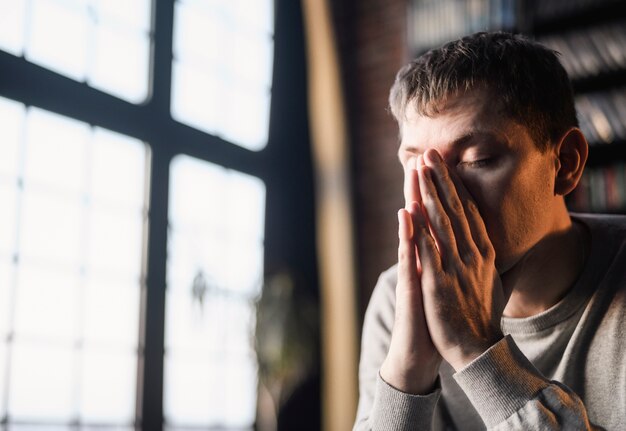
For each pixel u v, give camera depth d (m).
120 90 4.02
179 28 4.42
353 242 5.01
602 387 1.05
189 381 4.21
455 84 0.95
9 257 3.32
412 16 4.73
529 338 1.10
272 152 5.00
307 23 5.25
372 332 1.27
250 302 4.36
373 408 1.02
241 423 4.47
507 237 0.97
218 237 4.56
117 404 3.79
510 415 0.91
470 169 0.96
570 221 1.10
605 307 1.06
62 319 3.54
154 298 4.02
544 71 1.00
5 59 3.41
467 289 0.97
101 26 3.92
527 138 0.96
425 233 0.98
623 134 3.87
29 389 3.35
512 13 4.32
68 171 3.67
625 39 3.97
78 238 3.67
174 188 4.30
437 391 1.00
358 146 5.18
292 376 4.39
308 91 5.25
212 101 4.62
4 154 3.37
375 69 5.20
